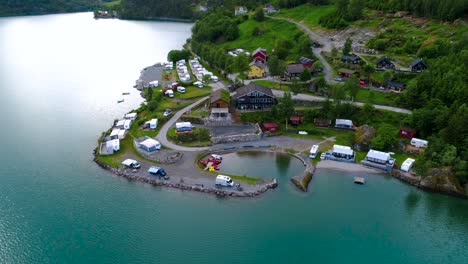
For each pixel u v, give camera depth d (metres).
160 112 121.19
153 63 198.25
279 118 116.62
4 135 111.31
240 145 104.62
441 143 92.38
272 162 97.44
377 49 154.25
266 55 169.12
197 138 105.94
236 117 116.38
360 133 104.81
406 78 127.75
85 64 196.00
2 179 88.62
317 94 127.25
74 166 94.56
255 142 106.44
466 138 90.56
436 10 163.00
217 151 101.62
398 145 101.19
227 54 178.00
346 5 198.38
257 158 99.31
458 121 91.75
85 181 88.38
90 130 115.25
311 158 98.00
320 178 90.38
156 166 93.12
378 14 186.12
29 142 107.00
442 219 78.44
